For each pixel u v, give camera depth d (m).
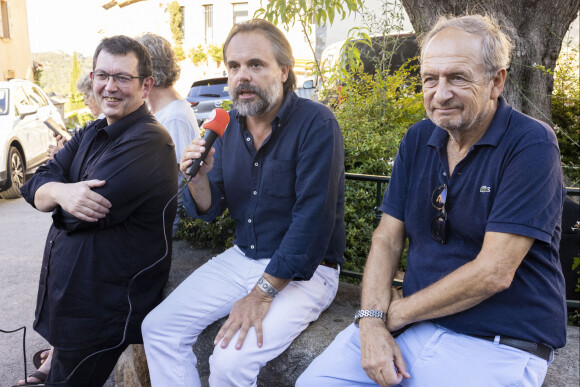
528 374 1.46
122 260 2.14
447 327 1.58
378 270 1.76
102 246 2.11
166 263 2.31
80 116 17.30
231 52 2.02
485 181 1.53
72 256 2.10
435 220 1.63
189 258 2.97
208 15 20.83
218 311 2.10
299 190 2.00
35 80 23.12
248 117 2.12
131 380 2.79
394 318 1.64
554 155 1.48
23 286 4.43
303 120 2.03
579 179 4.69
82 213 2.04
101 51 2.23
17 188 7.97
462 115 1.51
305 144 2.00
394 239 1.81
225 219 3.03
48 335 2.18
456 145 1.62
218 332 2.06
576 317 2.55
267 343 1.86
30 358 3.26
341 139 2.07
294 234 1.94
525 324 1.49
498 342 1.50
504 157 1.51
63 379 2.13
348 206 3.07
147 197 2.16
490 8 3.99
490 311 1.52
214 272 2.18
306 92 6.05
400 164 1.79
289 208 2.08
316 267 1.97
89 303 2.10
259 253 2.13
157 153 2.20
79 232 2.12
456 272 1.51
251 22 2.04
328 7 3.62
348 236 2.98
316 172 1.96
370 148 3.32
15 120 8.00
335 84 4.27
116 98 2.21
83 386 2.17
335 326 2.14
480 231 1.55
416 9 4.12
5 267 4.92
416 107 4.36
